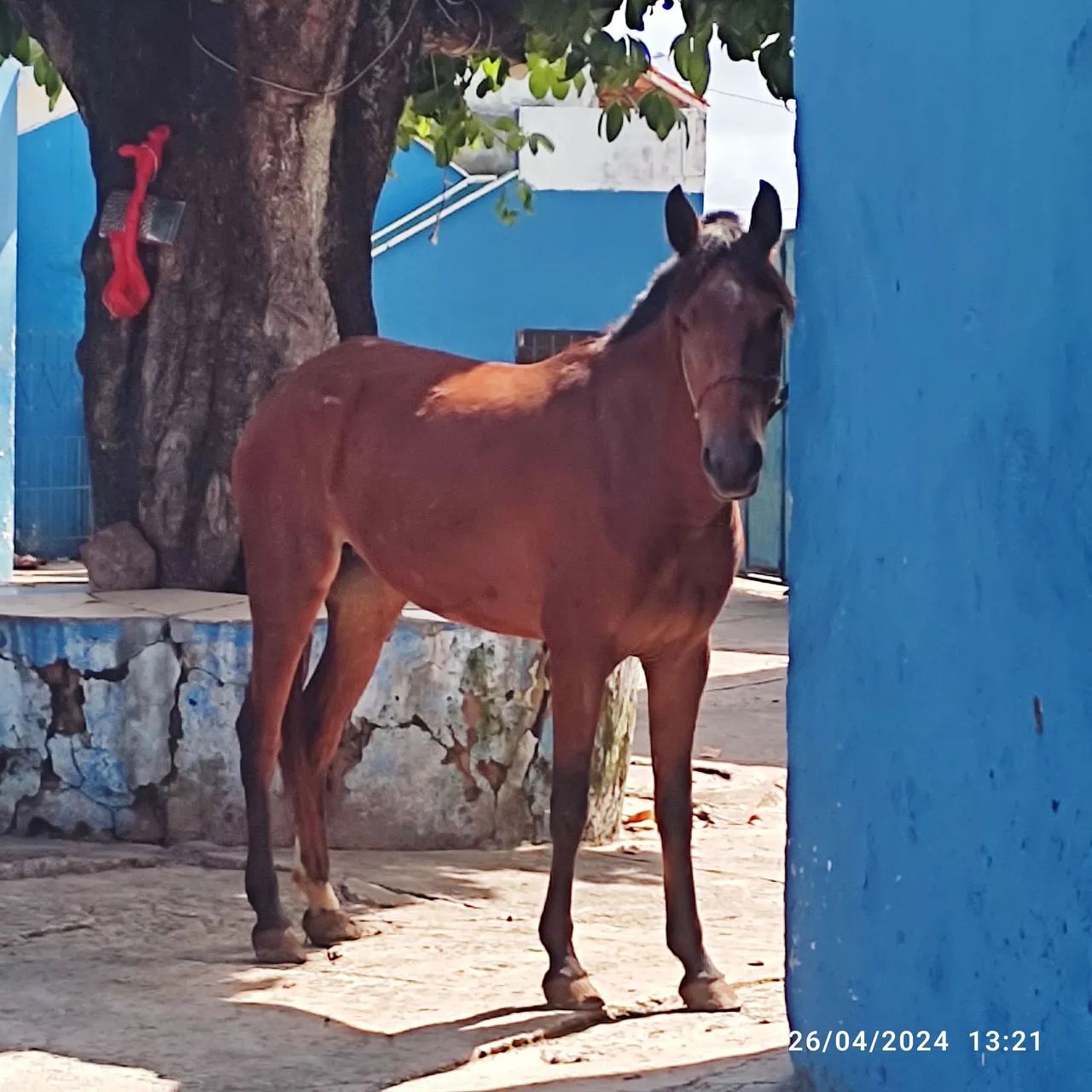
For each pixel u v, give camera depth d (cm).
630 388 489
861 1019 354
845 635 364
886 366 341
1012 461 285
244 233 785
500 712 703
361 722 693
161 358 795
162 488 795
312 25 760
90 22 814
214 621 689
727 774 866
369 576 602
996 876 291
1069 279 266
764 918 609
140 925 581
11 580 1288
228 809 689
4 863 644
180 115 797
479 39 826
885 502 342
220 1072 438
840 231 367
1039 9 276
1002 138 289
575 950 559
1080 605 262
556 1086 419
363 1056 451
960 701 306
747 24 680
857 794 356
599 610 492
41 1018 481
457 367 561
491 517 519
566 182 1872
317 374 590
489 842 706
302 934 580
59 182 1722
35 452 1717
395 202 1884
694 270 452
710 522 484
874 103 347
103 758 695
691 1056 444
